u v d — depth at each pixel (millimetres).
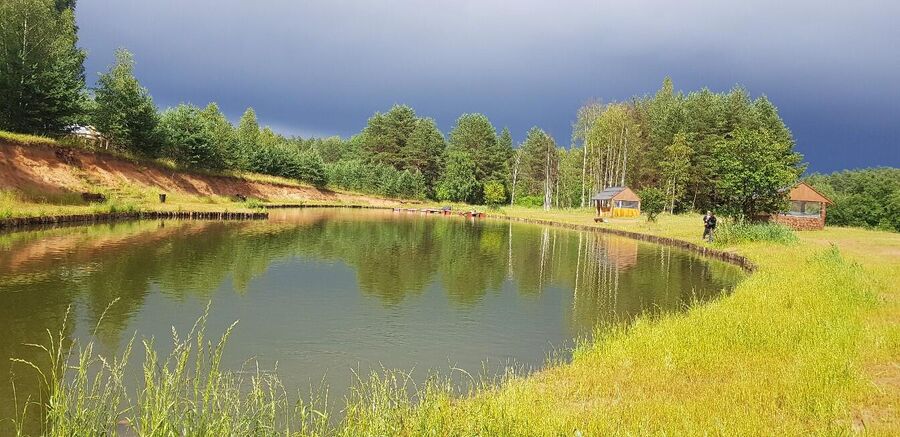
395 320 13281
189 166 56375
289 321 12727
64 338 10391
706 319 10594
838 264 17375
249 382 8641
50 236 25406
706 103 73938
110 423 6074
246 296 15094
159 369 8766
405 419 5961
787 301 12219
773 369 7582
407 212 72875
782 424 5602
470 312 14406
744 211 33312
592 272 22203
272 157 77250
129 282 15977
